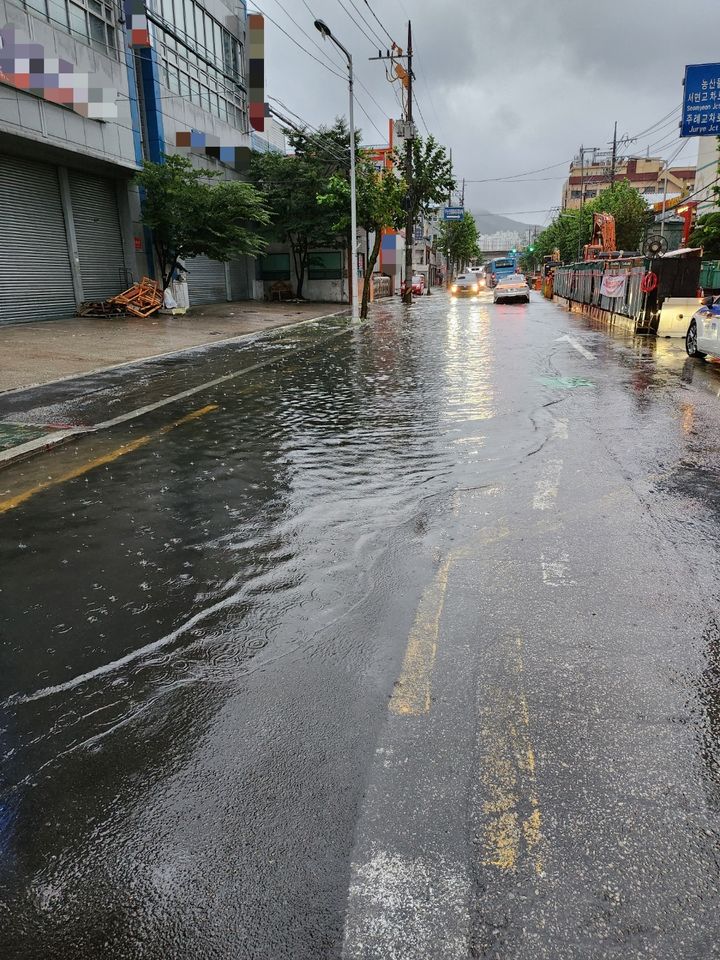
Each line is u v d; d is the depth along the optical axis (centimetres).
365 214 2534
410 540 449
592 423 785
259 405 934
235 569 409
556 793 230
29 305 1936
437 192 4191
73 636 336
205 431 782
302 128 3297
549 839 211
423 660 309
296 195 3341
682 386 1030
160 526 482
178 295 2659
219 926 186
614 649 316
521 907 189
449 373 1204
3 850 212
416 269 7562
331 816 222
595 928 183
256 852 209
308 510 511
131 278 2384
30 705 284
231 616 353
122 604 368
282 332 2066
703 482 564
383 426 795
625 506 508
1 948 181
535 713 271
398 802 227
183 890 197
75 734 266
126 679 300
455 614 351
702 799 227
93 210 2200
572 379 1102
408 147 3525
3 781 241
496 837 212
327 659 312
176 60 2528
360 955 177
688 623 339
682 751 250
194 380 1146
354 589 380
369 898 193
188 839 215
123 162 2091
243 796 232
